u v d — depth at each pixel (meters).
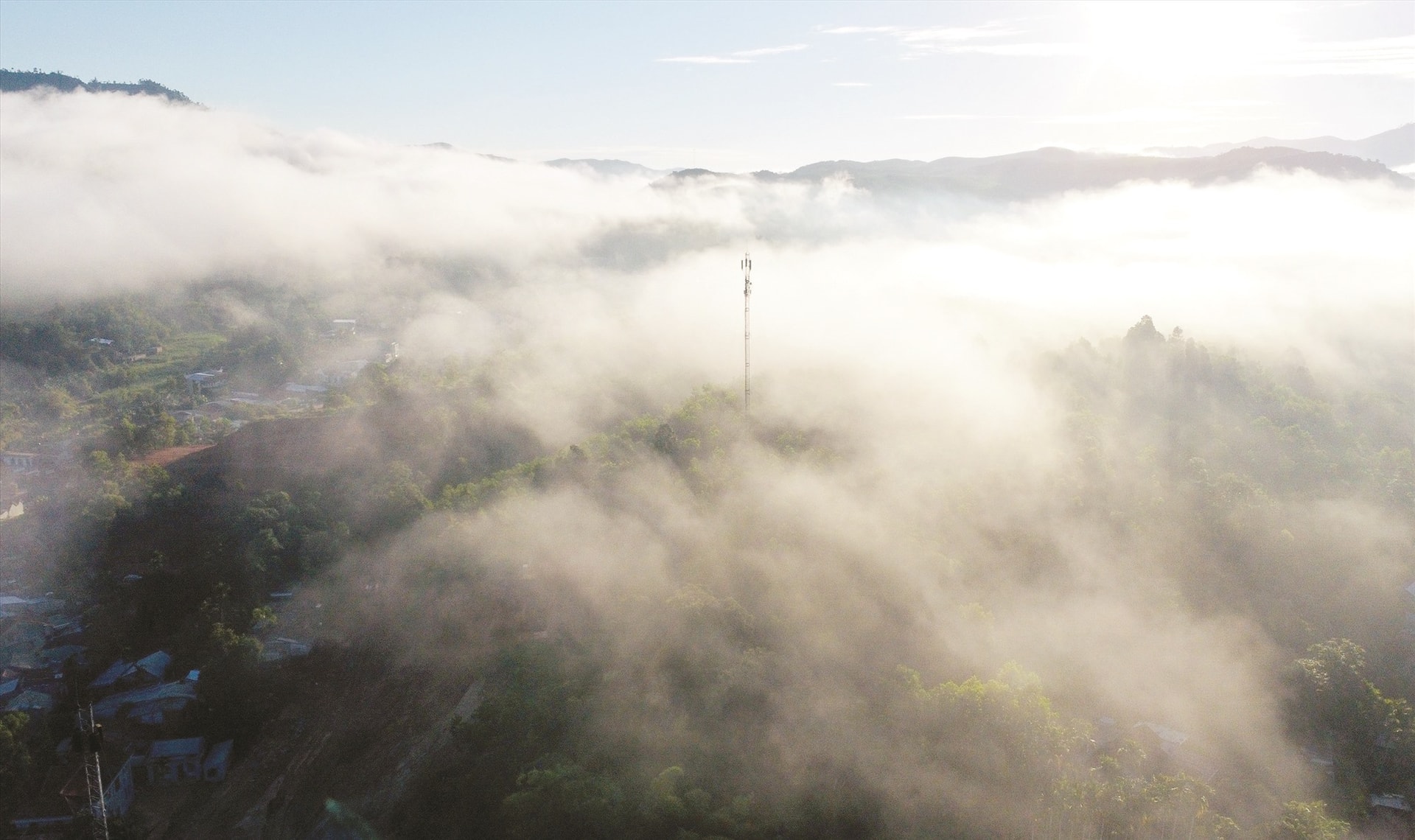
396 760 98.12
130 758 98.88
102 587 134.88
